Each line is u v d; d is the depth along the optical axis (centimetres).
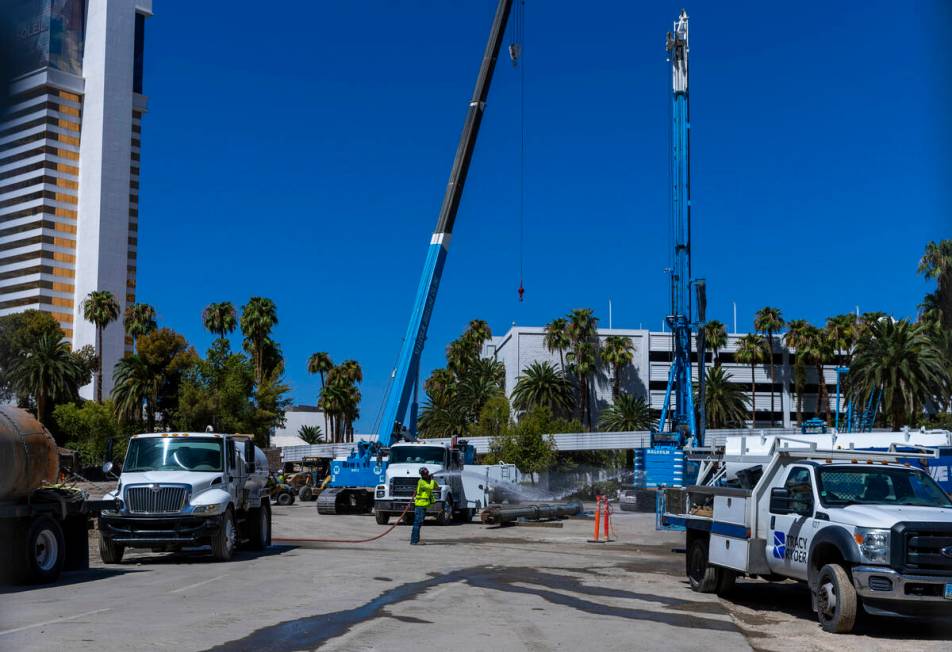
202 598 1259
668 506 1597
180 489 1778
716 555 1359
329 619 1087
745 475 1364
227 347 6669
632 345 9506
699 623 1127
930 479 1191
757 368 10338
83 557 1617
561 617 1150
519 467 6888
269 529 2230
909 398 4766
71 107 14300
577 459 7750
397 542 2464
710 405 8394
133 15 14775
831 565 1081
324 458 5884
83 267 14088
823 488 1158
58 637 919
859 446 1925
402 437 3450
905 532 1019
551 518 3709
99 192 14050
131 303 14638
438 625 1061
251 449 2047
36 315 7938
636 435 6988
